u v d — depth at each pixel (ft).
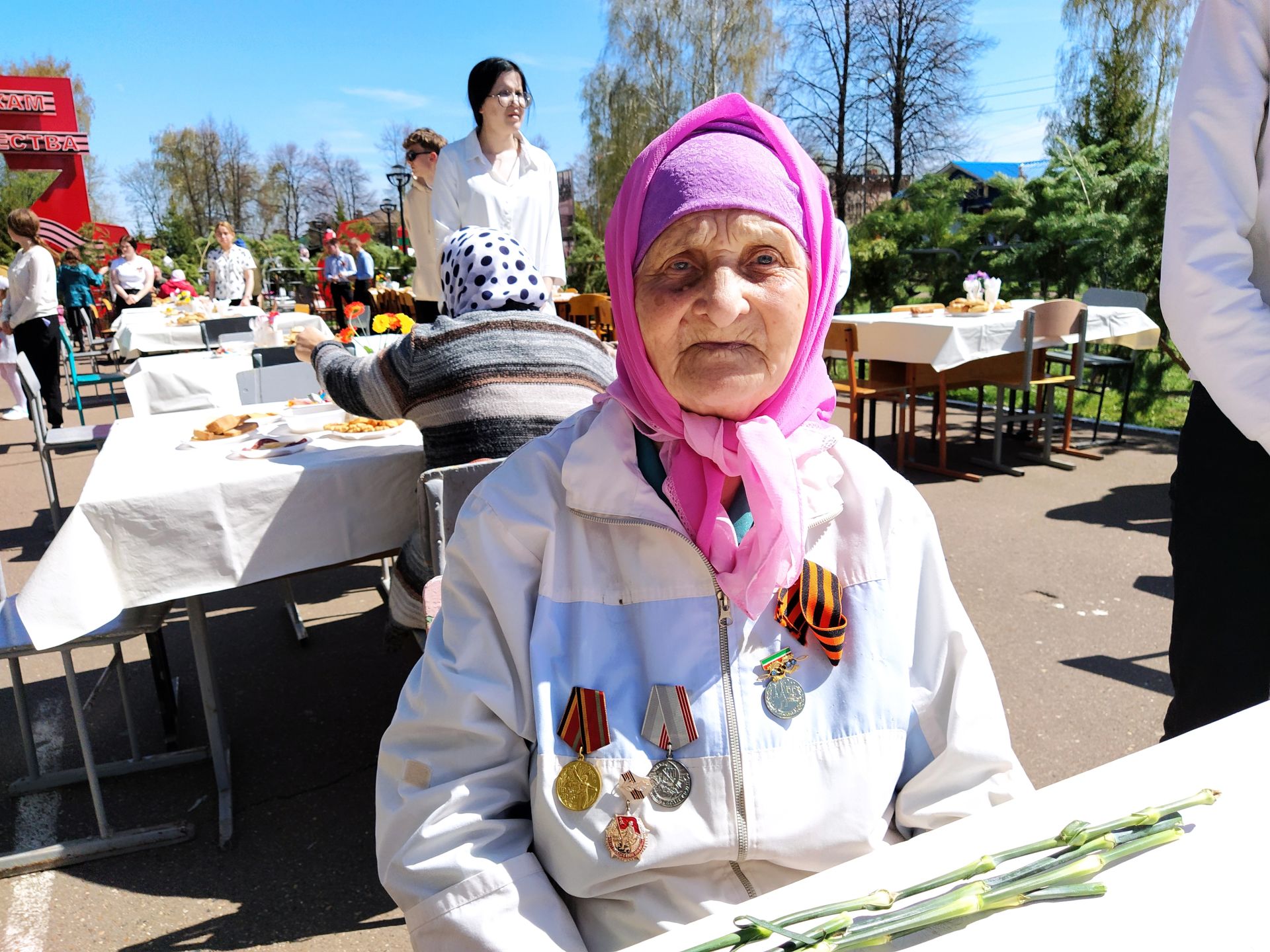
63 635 6.57
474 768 3.44
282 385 12.67
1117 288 26.03
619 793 3.18
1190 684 5.38
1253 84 4.63
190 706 9.80
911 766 3.73
